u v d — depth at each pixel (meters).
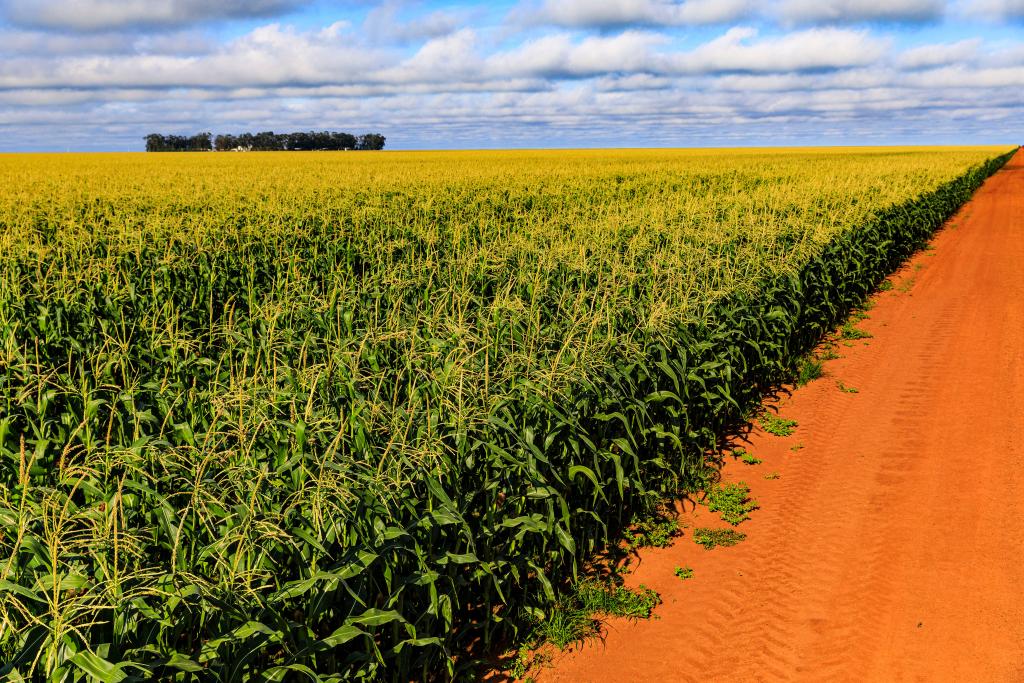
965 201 42.34
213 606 3.24
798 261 12.02
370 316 8.75
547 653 5.03
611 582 5.83
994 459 7.93
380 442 4.83
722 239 13.12
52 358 8.31
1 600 3.10
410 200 23.42
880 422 9.20
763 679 4.68
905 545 6.25
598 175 39.41
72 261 11.46
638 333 7.71
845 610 5.36
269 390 5.46
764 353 10.26
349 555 3.82
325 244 15.62
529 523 4.93
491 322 7.72
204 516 3.77
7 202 21.61
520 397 5.71
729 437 8.84
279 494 4.30
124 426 6.48
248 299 11.30
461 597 4.98
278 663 3.74
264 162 65.56
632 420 6.80
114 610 3.19
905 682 4.60
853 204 20.42
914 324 14.29
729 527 6.70
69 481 4.26
